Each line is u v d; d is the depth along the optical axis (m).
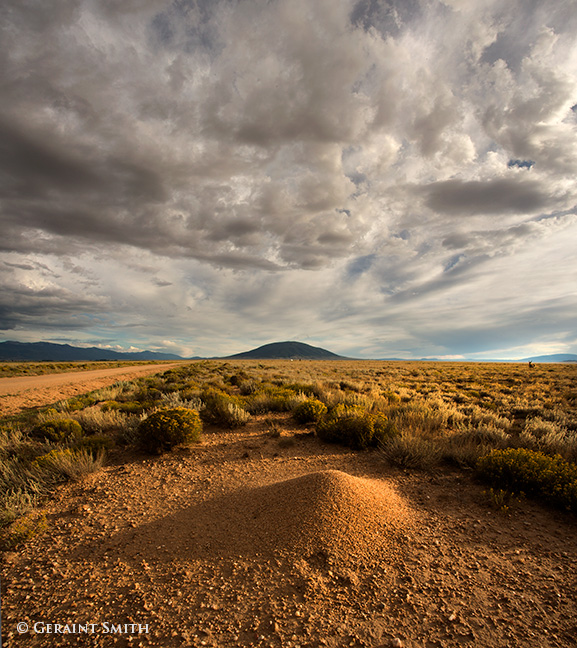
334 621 2.91
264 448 8.30
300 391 16.52
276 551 3.87
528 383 25.75
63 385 26.17
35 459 6.70
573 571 3.60
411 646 2.67
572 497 4.87
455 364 68.81
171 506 5.20
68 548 4.14
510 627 2.84
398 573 3.53
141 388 21.25
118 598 3.25
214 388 19.47
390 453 7.15
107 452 7.86
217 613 3.02
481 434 8.51
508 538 4.24
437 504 5.20
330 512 4.37
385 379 29.81
